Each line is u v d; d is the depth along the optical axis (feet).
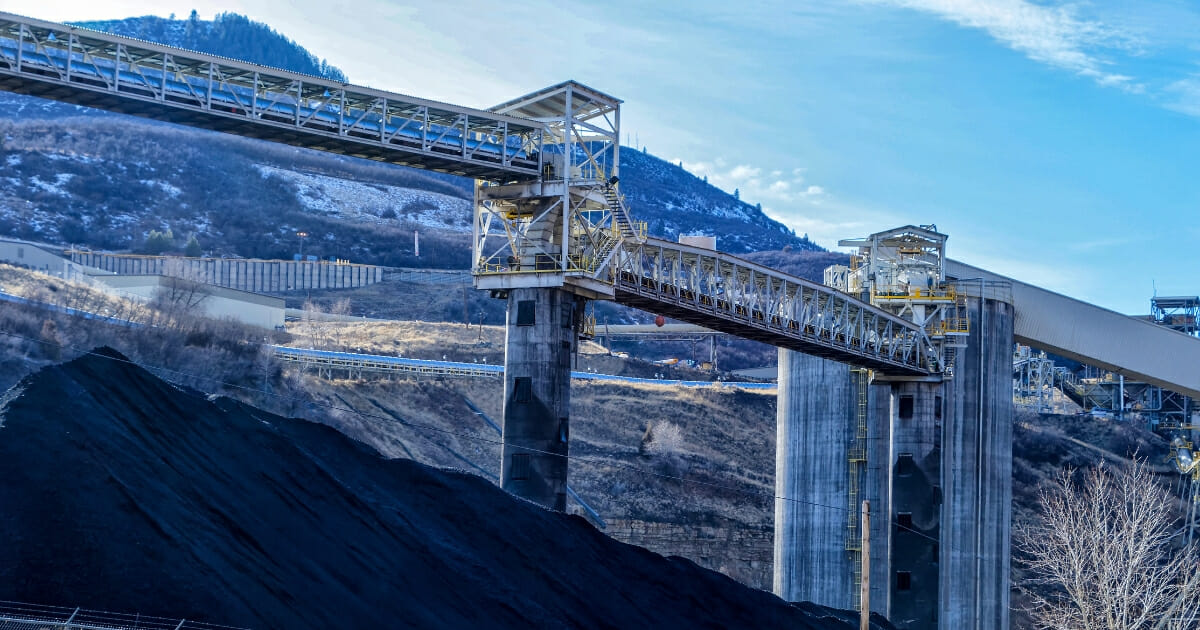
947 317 393.29
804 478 435.53
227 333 460.14
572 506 483.10
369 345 604.49
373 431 446.19
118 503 150.00
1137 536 322.75
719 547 497.46
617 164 280.51
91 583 139.23
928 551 378.12
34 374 164.96
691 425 575.79
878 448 407.64
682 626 229.45
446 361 591.78
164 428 172.35
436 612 174.09
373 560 177.37
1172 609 265.54
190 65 231.50
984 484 403.34
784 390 449.48
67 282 458.09
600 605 213.66
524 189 272.10
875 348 361.71
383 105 250.98
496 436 497.46
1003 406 413.80
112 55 224.74
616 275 280.10
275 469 182.39
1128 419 647.15
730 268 315.37
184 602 142.00
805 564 429.79
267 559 160.35
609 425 552.00
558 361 269.23
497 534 212.64
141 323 423.23
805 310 336.90
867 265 403.34
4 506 142.72
